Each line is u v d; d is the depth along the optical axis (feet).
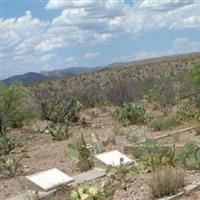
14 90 68.64
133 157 42.88
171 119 59.67
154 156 36.76
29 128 69.15
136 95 92.68
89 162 39.91
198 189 30.81
